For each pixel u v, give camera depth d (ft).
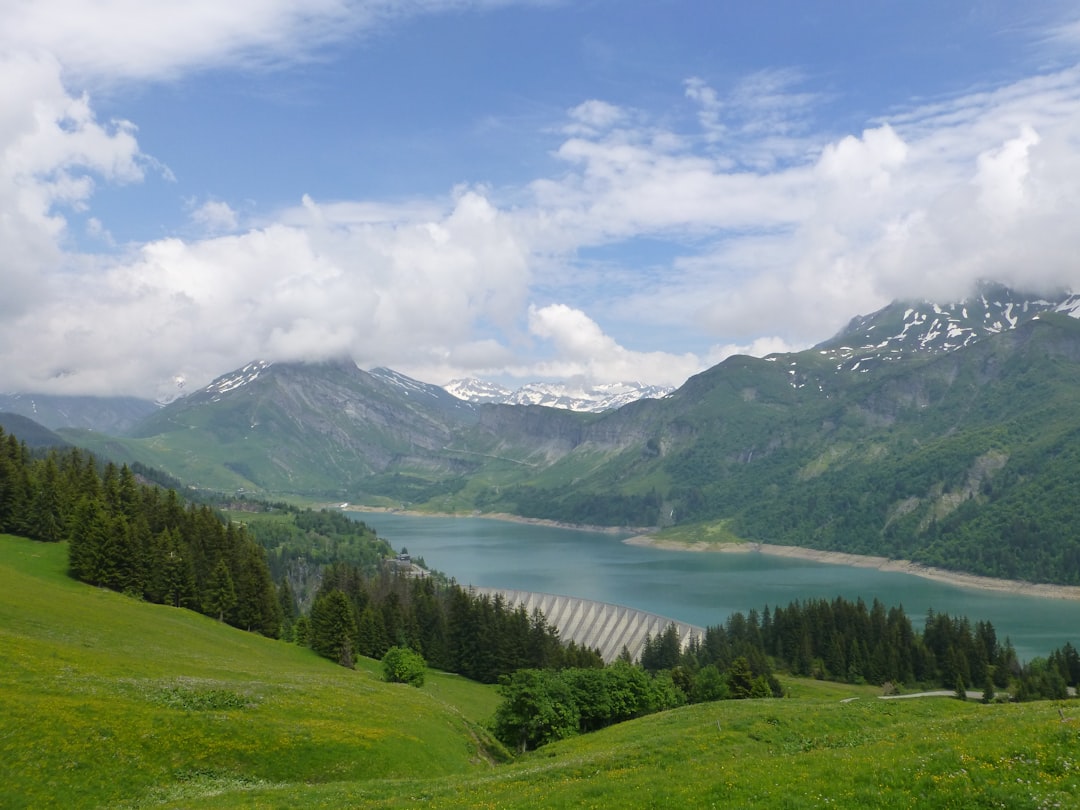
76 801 135.23
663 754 157.58
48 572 413.39
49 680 183.21
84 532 427.33
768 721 198.90
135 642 285.02
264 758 169.58
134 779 147.23
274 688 223.92
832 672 631.97
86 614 313.73
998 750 98.27
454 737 234.38
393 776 179.73
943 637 628.69
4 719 152.76
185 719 176.35
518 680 285.02
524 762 203.72
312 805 133.08
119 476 596.29
